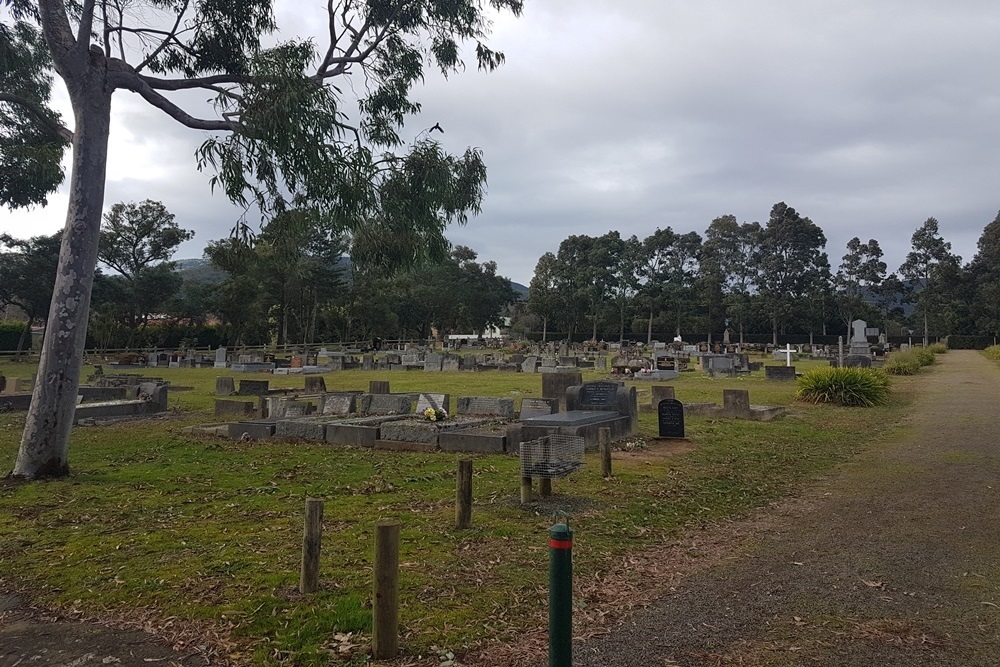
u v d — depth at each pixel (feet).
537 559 18.74
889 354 134.72
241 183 35.45
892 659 12.66
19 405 64.95
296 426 42.39
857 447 39.70
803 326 282.15
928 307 259.19
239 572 17.75
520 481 28.91
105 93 33.01
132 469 33.09
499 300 338.13
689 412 55.93
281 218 39.29
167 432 47.34
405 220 42.32
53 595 16.70
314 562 16.17
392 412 49.52
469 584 16.72
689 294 285.84
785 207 287.07
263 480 30.27
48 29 31.71
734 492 28.12
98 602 16.07
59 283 31.94
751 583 17.11
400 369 124.88
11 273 164.55
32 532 22.15
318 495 27.07
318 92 35.40
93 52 32.68
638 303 281.74
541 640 13.70
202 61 41.29
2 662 13.23
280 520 23.32
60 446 31.53
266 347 202.80
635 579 17.42
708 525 23.03
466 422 43.29
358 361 137.18
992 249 246.06
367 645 13.38
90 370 133.28
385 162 41.88
